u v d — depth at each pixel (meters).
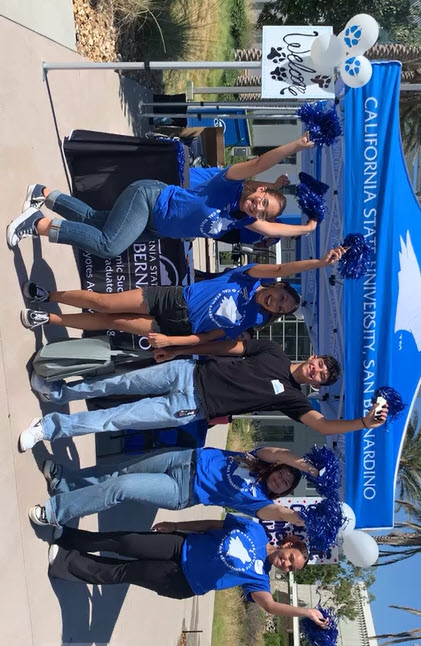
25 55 4.11
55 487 3.85
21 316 3.77
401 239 4.36
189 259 5.07
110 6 6.04
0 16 3.82
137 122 6.57
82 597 4.39
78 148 4.63
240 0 14.16
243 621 12.76
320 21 8.72
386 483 4.45
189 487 3.75
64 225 3.81
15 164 3.89
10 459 3.51
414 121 10.24
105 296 3.86
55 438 3.70
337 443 4.65
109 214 3.92
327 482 3.51
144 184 3.77
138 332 3.96
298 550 3.78
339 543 4.10
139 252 4.86
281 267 3.71
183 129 7.07
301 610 3.64
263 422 18.06
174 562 3.78
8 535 3.43
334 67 4.03
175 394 3.68
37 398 3.89
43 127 4.34
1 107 3.74
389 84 4.18
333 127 3.57
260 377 3.70
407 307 4.42
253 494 3.70
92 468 3.90
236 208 3.71
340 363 4.72
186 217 3.70
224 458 3.79
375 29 3.82
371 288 4.38
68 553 3.86
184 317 3.83
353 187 4.30
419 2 8.76
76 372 3.76
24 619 3.54
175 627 7.22
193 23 8.55
